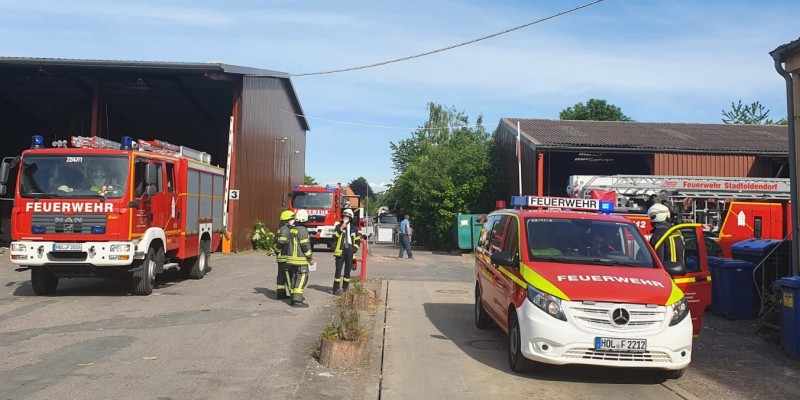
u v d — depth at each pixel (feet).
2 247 71.41
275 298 39.83
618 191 62.64
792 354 26.63
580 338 20.92
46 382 20.85
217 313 34.17
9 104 102.22
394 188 142.20
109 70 77.61
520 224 26.32
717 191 63.00
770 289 34.96
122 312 34.09
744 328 33.40
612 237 26.02
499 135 118.01
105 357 24.27
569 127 106.83
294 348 26.63
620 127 108.99
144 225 39.50
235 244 78.84
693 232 33.17
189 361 24.00
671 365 21.21
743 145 95.04
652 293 21.79
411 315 35.04
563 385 21.94
